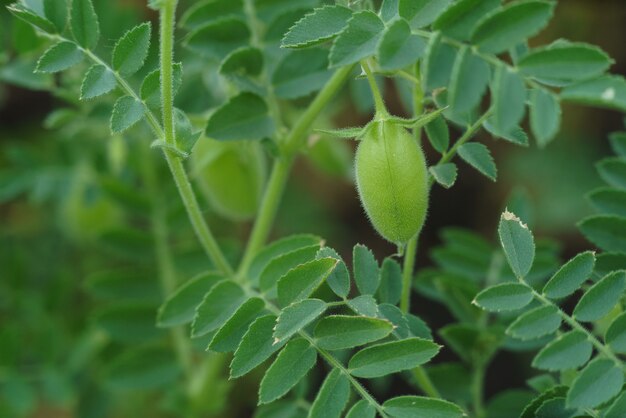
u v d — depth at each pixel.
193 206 0.41
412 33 0.37
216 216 0.68
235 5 0.44
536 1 0.37
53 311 0.54
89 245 0.61
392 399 0.38
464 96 0.37
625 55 0.70
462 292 0.45
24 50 0.46
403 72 0.40
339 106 0.53
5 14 0.48
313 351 0.38
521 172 0.74
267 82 0.43
